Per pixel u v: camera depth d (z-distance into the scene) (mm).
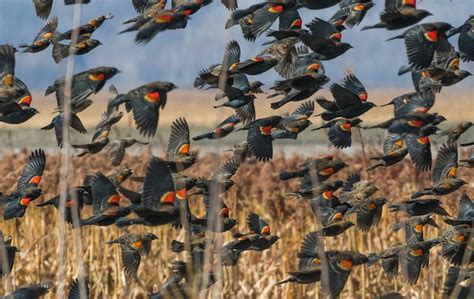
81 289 13039
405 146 14938
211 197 13203
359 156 24078
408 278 14172
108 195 13094
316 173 14508
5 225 21953
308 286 19547
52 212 22859
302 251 13992
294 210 22453
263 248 14242
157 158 12344
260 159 14484
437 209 14891
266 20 13789
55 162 24156
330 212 14602
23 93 13375
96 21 13414
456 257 14078
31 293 13531
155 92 12219
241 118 14602
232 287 19484
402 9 13766
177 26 12508
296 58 14742
